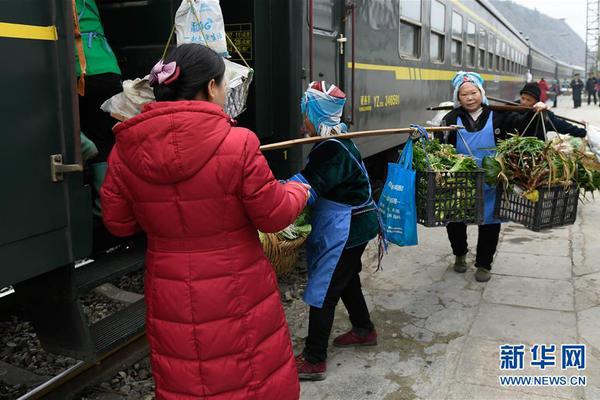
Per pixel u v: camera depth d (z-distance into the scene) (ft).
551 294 13.17
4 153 6.64
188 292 5.77
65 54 7.29
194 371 5.87
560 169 10.60
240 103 9.20
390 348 10.83
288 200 6.05
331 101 8.64
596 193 24.29
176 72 5.62
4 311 12.08
